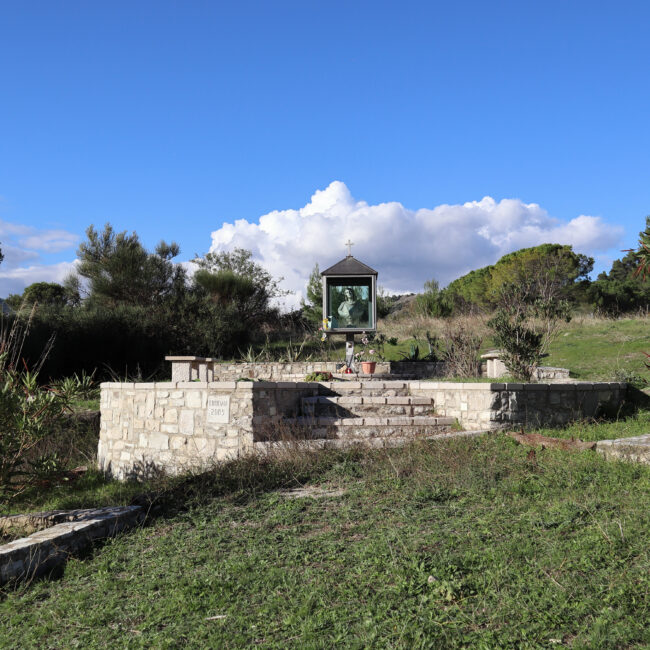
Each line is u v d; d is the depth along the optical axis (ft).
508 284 49.67
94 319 73.61
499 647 10.89
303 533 18.57
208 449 32.22
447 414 34.83
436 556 15.11
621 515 17.03
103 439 38.83
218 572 15.81
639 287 123.13
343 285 53.01
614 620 11.54
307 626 12.30
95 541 19.62
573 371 49.88
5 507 27.02
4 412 23.47
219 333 82.94
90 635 13.17
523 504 18.92
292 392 35.68
